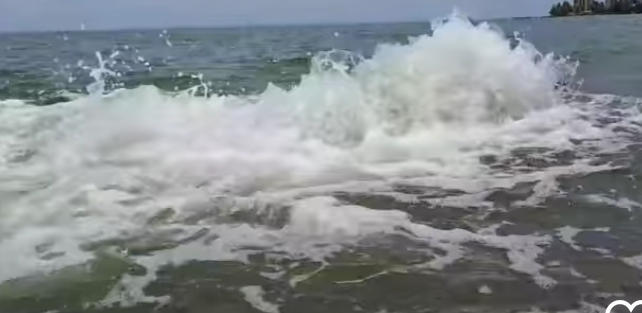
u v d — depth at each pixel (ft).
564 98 29.25
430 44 27.30
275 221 14.05
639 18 206.59
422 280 10.96
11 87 34.19
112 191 16.17
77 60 53.47
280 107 23.48
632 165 18.12
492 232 13.16
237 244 12.78
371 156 19.69
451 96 24.77
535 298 10.21
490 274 11.13
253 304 10.27
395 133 22.39
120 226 13.75
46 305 10.21
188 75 38.99
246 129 21.77
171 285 10.94
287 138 21.21
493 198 15.42
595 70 40.27
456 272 11.25
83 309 10.10
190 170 18.01
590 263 11.47
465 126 23.61
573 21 189.98
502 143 21.25
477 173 17.71
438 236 13.00
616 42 71.15
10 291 10.65
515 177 17.21
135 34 122.11
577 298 10.18
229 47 70.90
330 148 20.51
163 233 13.38
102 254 12.26
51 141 20.79
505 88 25.67
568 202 14.96
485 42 27.17
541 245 12.39
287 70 42.52
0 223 13.82
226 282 11.07
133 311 10.05
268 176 17.47
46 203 15.23
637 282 10.67
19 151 19.83
